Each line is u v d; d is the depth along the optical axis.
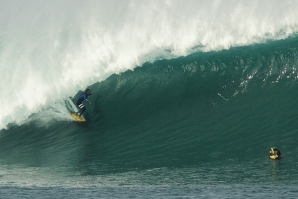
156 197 44.03
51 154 68.75
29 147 74.25
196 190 45.94
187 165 56.34
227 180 49.00
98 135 74.06
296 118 67.88
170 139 68.38
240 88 75.75
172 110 76.19
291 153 57.12
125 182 51.00
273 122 68.12
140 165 58.19
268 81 75.25
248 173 51.00
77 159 64.31
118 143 69.69
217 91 76.44
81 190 48.25
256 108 71.50
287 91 73.06
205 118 72.50
